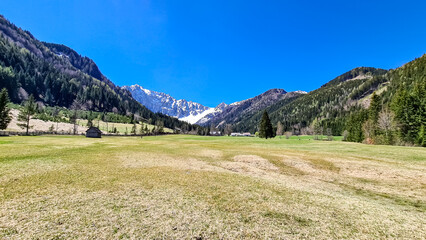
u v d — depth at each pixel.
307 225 9.37
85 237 7.25
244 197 12.78
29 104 83.44
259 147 49.91
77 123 161.12
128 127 195.12
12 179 13.46
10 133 71.25
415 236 8.86
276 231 8.60
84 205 10.08
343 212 11.23
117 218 8.90
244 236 8.10
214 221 9.23
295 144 59.41
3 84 196.38
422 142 53.22
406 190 17.92
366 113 97.56
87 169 17.78
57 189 12.19
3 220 8.09
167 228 8.32
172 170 19.80
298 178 21.45
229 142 71.88
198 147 45.19
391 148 41.69
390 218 10.80
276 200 12.55
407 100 60.53
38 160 20.16
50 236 7.19
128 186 13.59
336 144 55.12
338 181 20.98
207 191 13.57
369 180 21.27
